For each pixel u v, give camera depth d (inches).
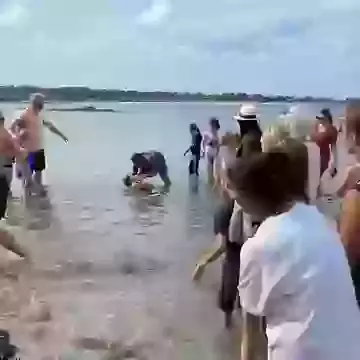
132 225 375.6
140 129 1206.9
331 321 90.4
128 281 266.8
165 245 326.6
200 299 244.8
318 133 426.0
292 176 95.5
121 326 217.3
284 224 93.8
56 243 326.3
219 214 188.1
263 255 93.0
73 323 220.1
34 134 469.4
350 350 90.6
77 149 836.6
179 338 207.3
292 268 91.3
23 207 422.6
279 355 92.2
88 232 354.3
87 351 197.8
